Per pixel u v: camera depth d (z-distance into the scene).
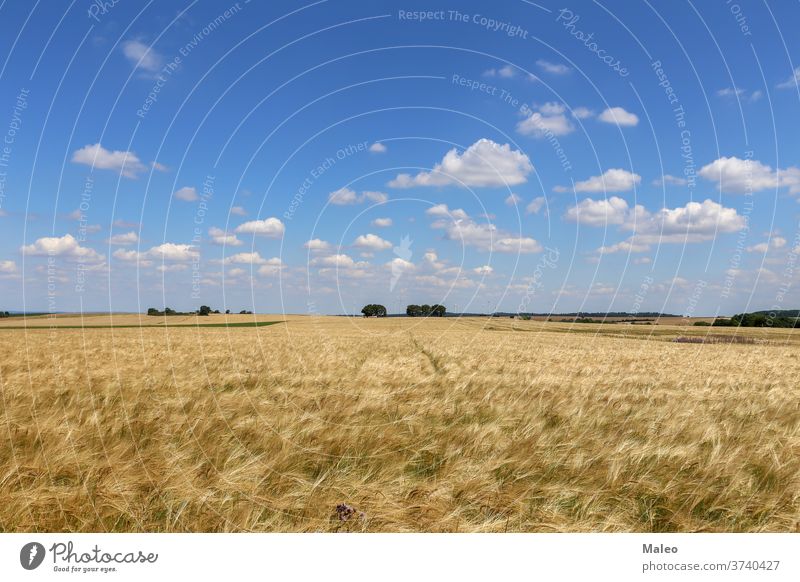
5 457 5.57
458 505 5.04
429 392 10.84
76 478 5.16
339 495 5.25
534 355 22.23
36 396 8.80
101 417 7.38
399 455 6.28
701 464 5.82
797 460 5.98
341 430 7.15
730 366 19.39
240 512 4.75
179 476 5.27
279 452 6.19
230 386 11.58
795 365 20.59
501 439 6.86
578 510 5.07
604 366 17.78
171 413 7.88
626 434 7.12
